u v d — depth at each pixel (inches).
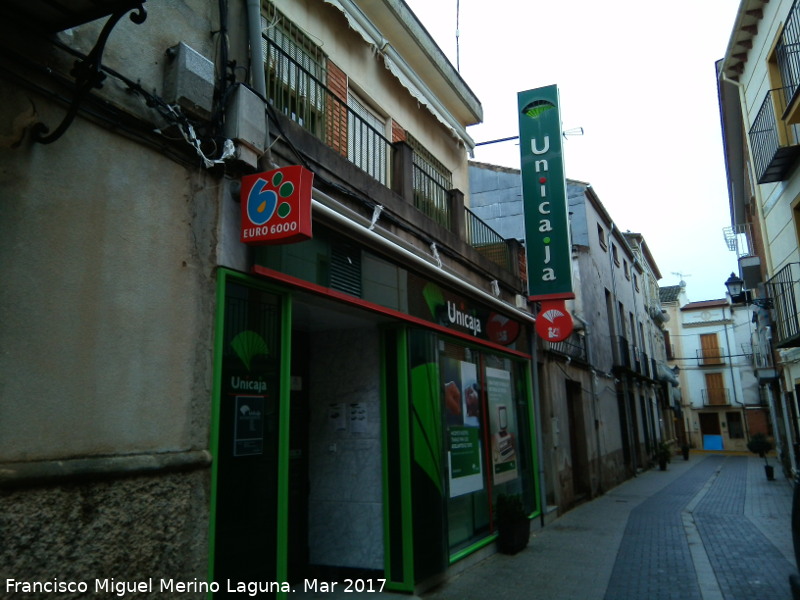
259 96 177.3
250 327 172.6
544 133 412.8
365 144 297.7
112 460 126.0
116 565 123.8
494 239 420.8
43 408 115.5
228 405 159.8
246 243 168.4
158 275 144.8
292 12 250.1
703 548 331.6
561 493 468.4
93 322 127.5
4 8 114.5
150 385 138.7
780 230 430.0
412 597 231.1
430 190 332.2
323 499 261.9
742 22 434.0
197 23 169.0
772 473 716.7
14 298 112.7
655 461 1015.6
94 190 131.4
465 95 412.5
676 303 1744.6
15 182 115.3
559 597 239.8
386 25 325.1
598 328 698.2
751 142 451.5
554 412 478.3
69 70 128.0
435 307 293.1
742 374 1614.2
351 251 228.5
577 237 705.6
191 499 144.1
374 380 263.3
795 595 162.2
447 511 273.7
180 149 155.6
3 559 103.9
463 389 316.8
